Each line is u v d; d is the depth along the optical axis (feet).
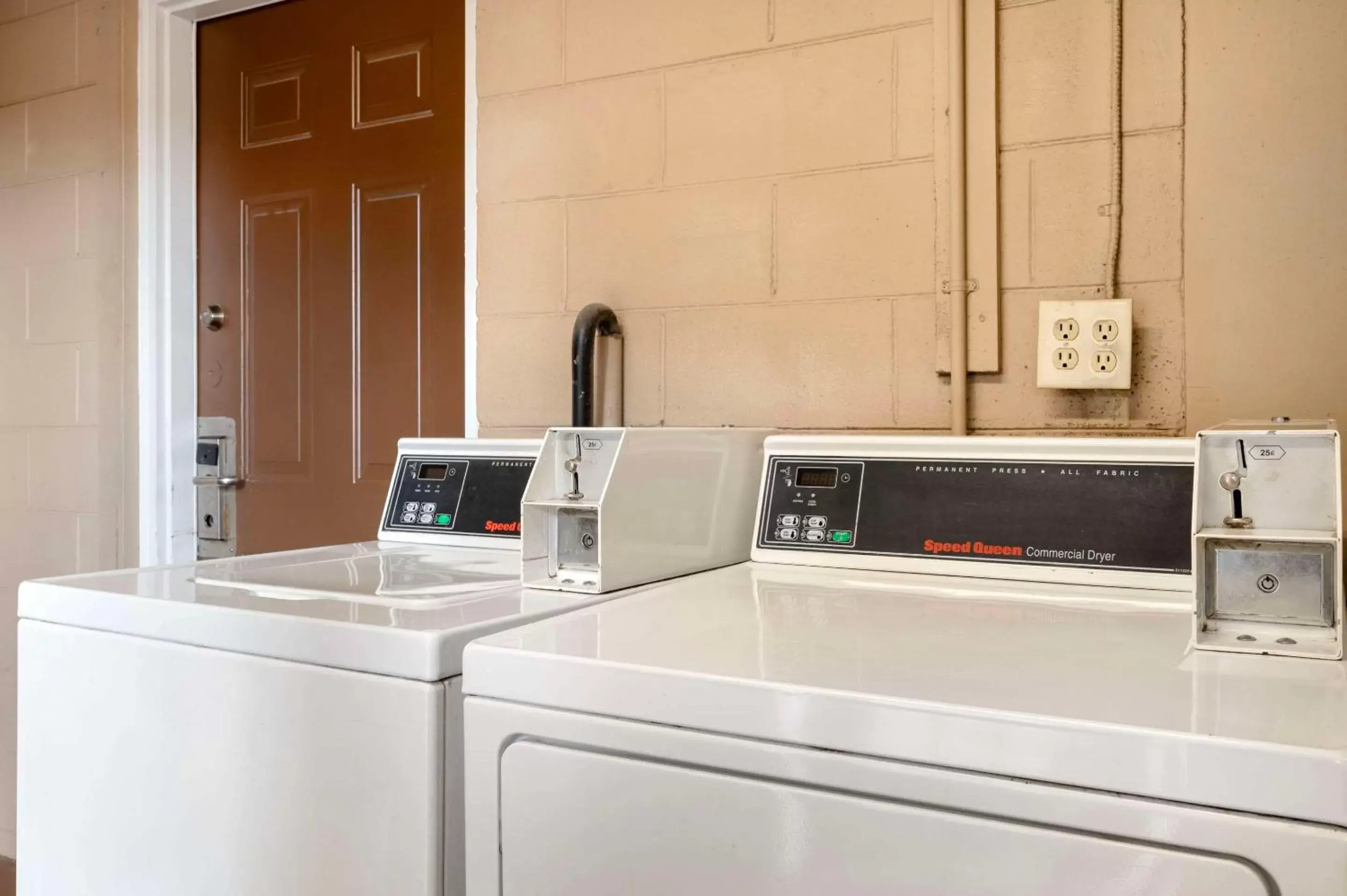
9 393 8.77
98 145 8.27
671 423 6.07
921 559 4.38
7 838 8.32
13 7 8.73
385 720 3.16
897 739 2.37
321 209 7.71
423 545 5.52
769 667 2.68
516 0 6.58
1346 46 4.51
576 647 2.94
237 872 3.48
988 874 2.27
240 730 3.48
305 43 7.77
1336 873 1.96
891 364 5.47
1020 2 5.14
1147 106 4.87
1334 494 2.91
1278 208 4.64
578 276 6.37
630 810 2.70
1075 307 4.89
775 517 4.79
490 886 2.95
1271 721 2.18
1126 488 4.10
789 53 5.72
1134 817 2.14
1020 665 2.70
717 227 5.94
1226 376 4.74
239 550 8.09
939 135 5.32
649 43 6.13
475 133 6.77
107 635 3.84
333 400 7.66
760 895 2.52
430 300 7.20
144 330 8.09
